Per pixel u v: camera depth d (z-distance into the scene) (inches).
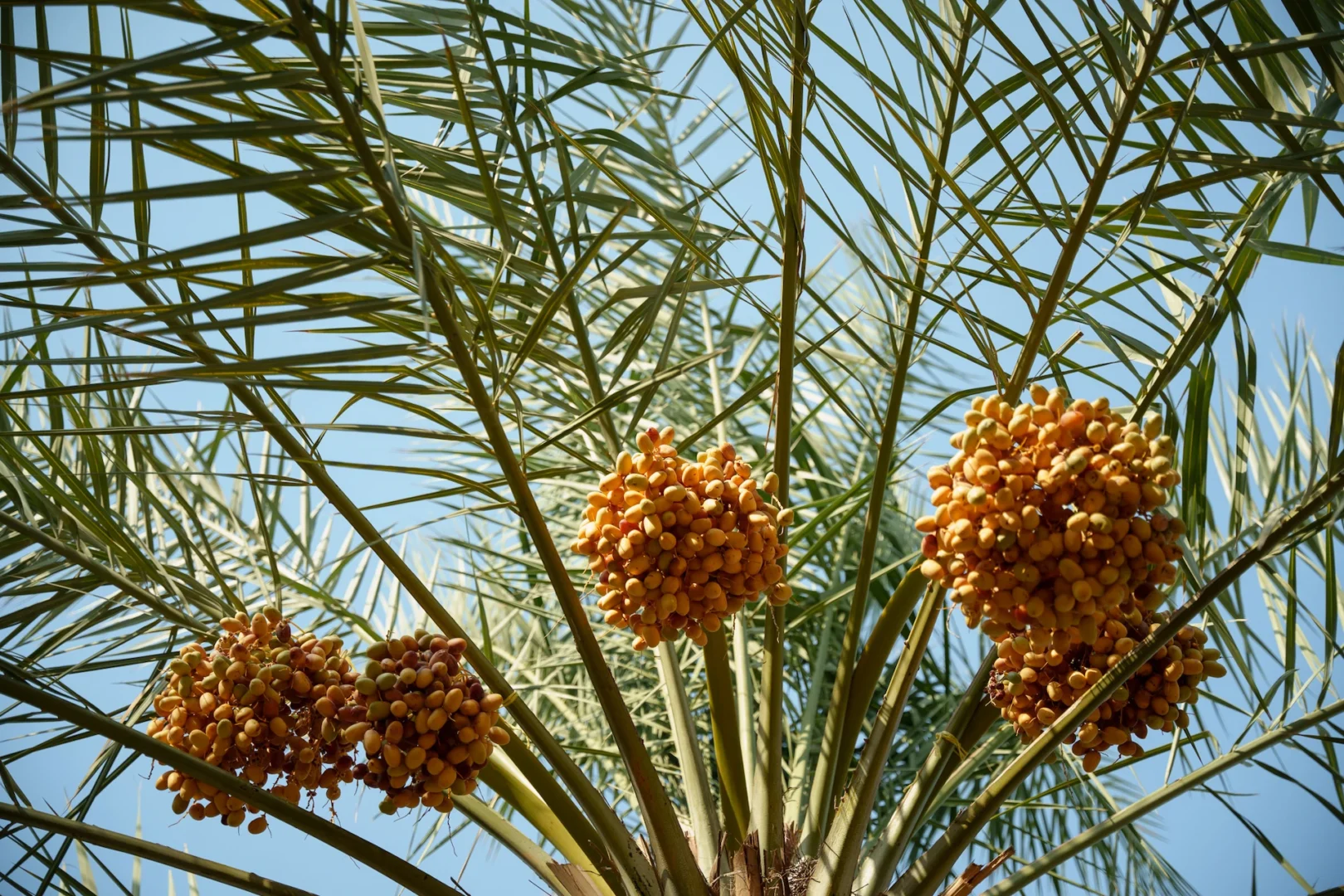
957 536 98.3
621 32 148.0
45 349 122.2
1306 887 113.2
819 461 178.7
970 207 107.0
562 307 143.7
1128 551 97.1
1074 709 107.2
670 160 159.6
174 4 95.0
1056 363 117.8
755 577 106.4
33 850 115.6
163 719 111.0
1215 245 118.1
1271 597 136.7
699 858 124.0
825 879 119.6
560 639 168.9
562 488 153.9
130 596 125.1
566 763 117.3
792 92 110.3
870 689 123.8
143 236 112.2
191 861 107.8
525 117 118.4
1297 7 102.4
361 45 98.7
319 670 109.6
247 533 148.2
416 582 114.8
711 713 124.7
